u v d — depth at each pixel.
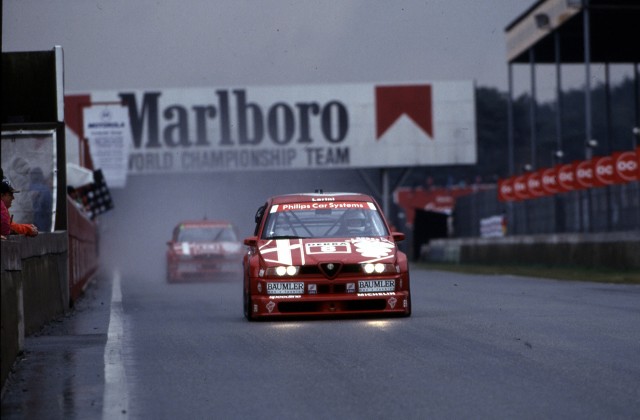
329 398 26.67
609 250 111.88
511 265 149.00
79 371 32.78
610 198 126.06
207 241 107.25
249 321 49.16
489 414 24.09
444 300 61.03
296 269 48.25
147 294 79.38
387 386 28.22
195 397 27.45
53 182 62.91
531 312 50.22
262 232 51.53
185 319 51.91
